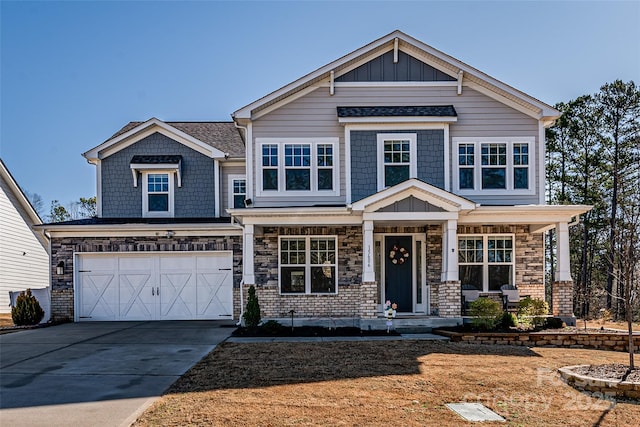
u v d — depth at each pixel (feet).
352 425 19.75
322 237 51.24
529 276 51.19
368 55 51.06
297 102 50.83
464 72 50.55
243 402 22.62
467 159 50.57
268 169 50.34
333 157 50.44
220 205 59.47
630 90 86.99
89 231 54.54
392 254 51.29
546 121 51.21
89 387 25.59
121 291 55.01
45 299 54.90
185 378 27.30
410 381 26.50
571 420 20.92
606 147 89.56
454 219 45.47
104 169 59.47
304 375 27.73
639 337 38.29
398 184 44.91
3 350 36.24
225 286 55.26
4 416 21.07
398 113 49.49
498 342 39.73
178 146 60.08
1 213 72.38
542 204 50.42
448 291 45.60
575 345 39.55
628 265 29.63
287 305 50.39
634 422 20.79
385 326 45.16
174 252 55.01
